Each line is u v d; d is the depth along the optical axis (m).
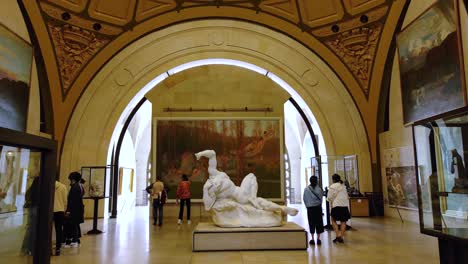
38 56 11.90
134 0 12.79
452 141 4.04
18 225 3.25
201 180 14.35
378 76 13.19
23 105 10.68
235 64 14.76
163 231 9.69
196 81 15.27
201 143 14.65
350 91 13.70
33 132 11.73
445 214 4.19
